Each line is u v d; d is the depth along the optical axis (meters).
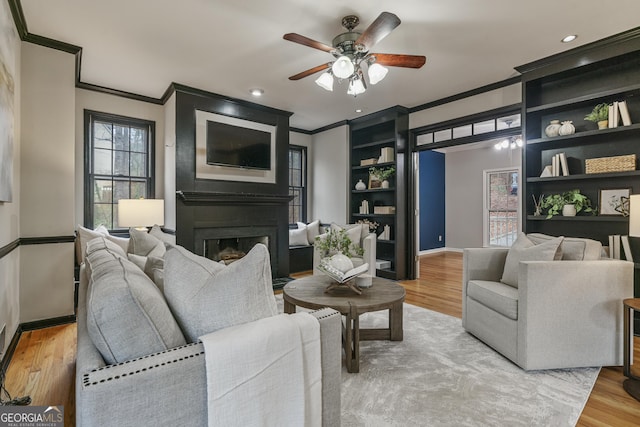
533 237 2.73
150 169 4.30
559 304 2.11
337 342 1.22
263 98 4.39
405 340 2.63
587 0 2.35
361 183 5.48
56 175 2.93
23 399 1.69
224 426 0.91
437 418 1.63
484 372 2.11
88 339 1.00
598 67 3.11
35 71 2.82
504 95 3.84
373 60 2.63
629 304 1.97
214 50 3.08
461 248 7.91
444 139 4.62
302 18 2.57
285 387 1.03
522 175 3.52
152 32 2.77
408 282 4.80
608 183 3.14
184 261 1.13
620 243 2.90
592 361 2.13
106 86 3.92
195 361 0.91
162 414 0.85
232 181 4.39
